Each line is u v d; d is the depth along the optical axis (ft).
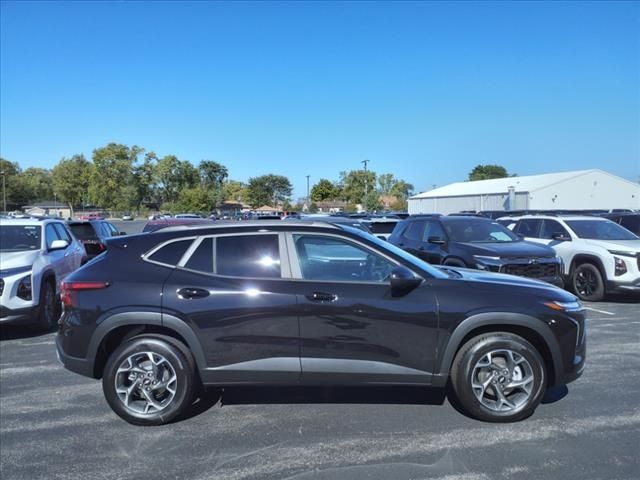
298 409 14.96
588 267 33.55
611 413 14.48
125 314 13.69
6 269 23.70
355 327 13.55
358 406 15.12
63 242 28.04
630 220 46.21
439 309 13.55
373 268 14.17
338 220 51.47
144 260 14.37
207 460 12.06
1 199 386.11
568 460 11.82
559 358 13.76
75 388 17.29
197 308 13.61
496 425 13.71
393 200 272.72
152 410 13.89
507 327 14.07
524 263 27.81
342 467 11.64
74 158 359.66
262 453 12.35
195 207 312.71
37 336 25.07
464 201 173.47
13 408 15.46
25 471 11.64
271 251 14.24
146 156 335.47
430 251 32.94
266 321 13.58
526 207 152.76
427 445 12.62
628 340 22.90
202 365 13.71
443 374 13.66
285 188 435.12
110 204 323.16
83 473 11.55
